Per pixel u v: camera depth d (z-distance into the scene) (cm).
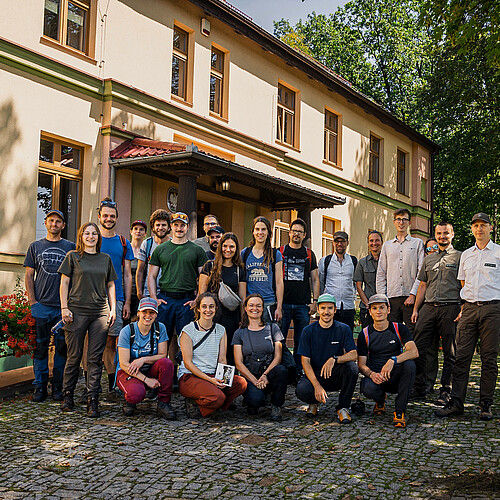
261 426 539
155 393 610
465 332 591
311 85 1667
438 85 2047
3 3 878
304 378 582
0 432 491
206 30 1269
